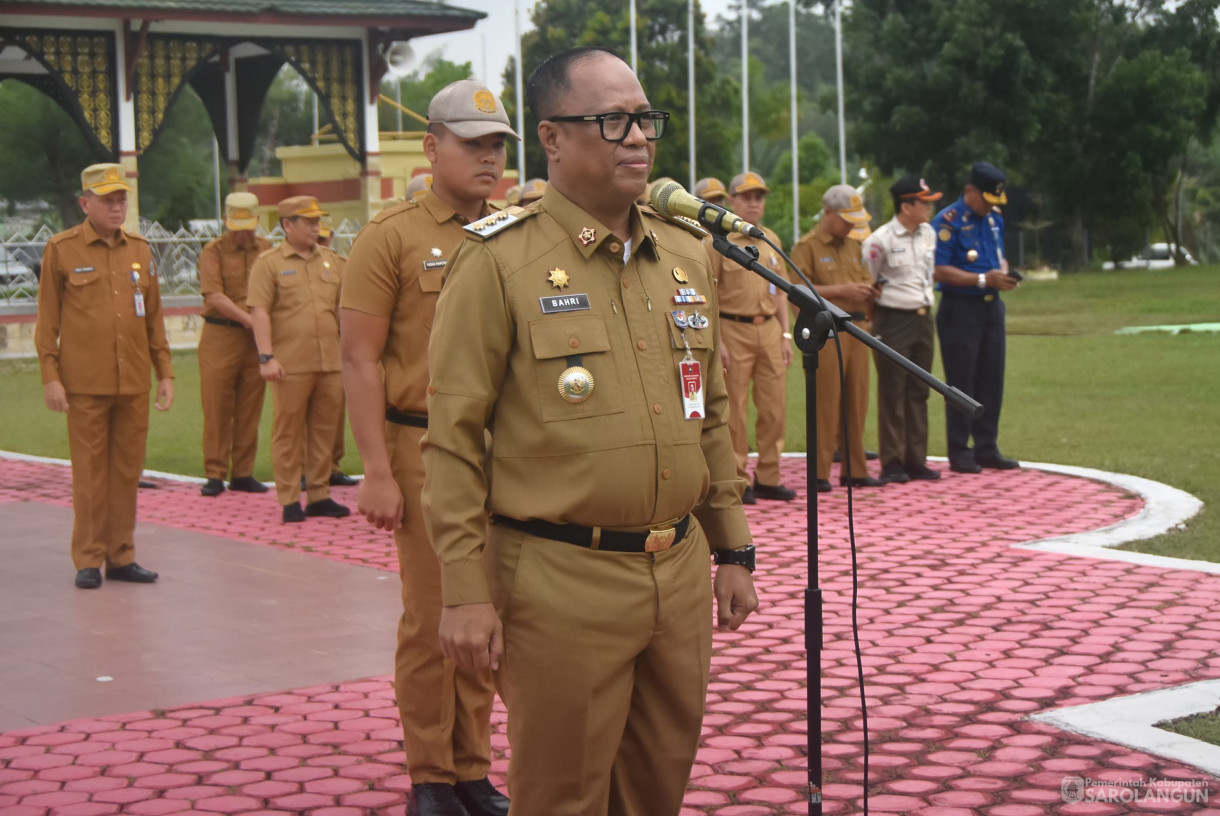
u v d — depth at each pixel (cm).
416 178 961
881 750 492
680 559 322
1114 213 5178
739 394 993
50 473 1261
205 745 511
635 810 334
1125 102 4797
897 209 1075
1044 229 5697
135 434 790
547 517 310
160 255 2738
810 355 339
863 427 1067
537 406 311
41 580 801
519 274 314
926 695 553
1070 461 1164
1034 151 5072
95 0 2609
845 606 700
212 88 3203
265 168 5959
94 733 526
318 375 995
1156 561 779
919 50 4712
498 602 316
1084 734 498
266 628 682
